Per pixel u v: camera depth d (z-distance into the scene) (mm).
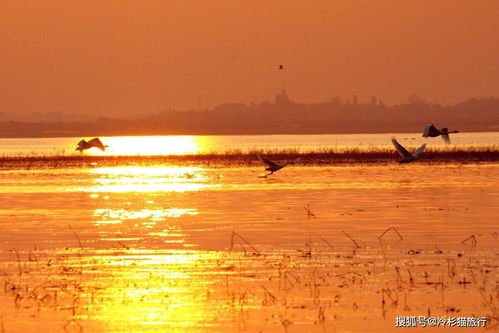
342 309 60094
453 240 89938
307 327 55562
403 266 75188
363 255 81125
